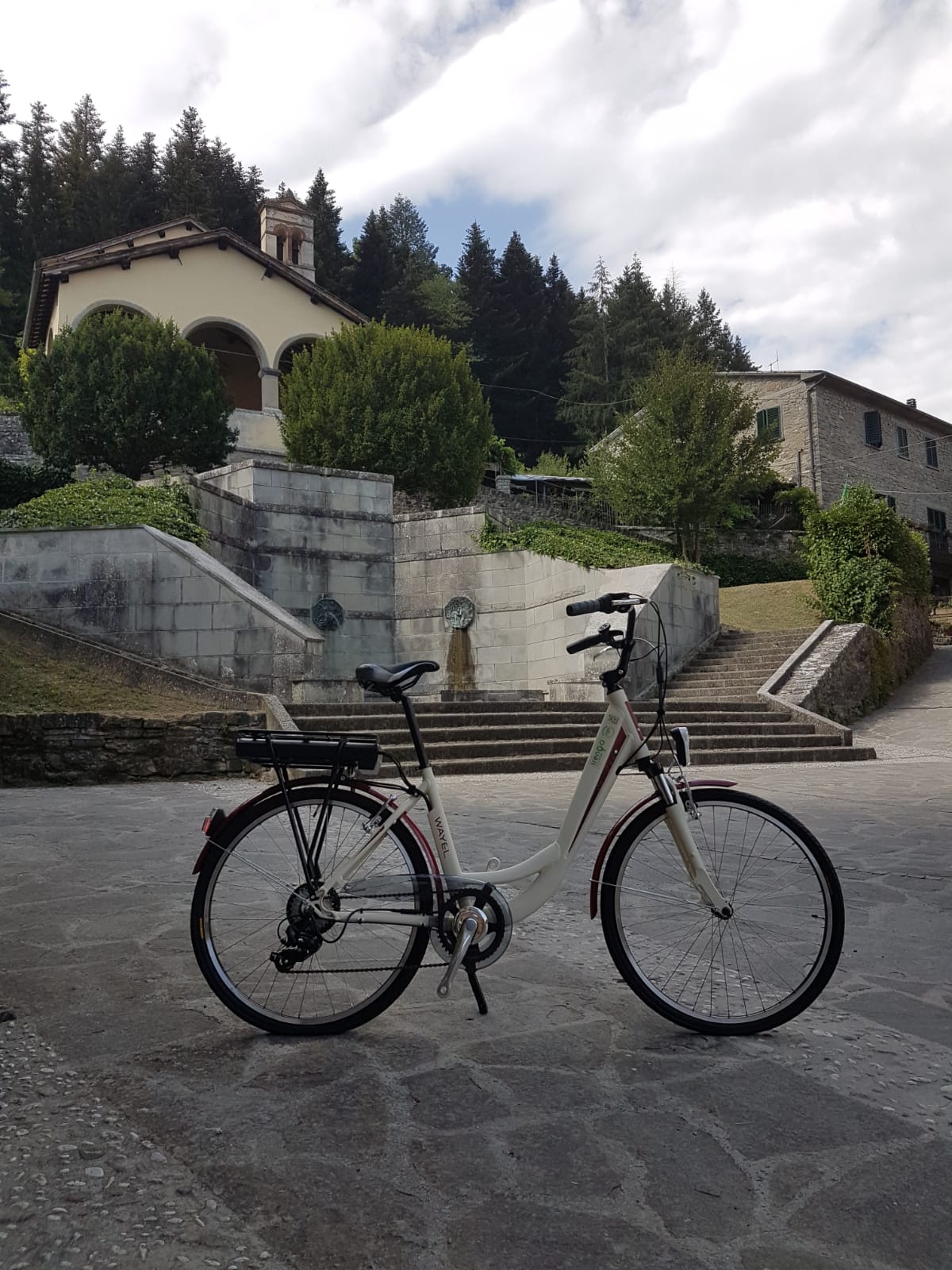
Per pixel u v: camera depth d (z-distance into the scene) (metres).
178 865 5.24
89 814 7.21
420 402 21.78
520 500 29.94
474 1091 2.36
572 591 17.33
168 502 15.41
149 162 72.06
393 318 63.44
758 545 33.31
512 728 12.12
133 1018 2.90
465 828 6.44
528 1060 2.57
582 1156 2.02
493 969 3.41
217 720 10.11
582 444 60.25
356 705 11.93
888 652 19.14
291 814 2.81
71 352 21.30
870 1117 2.23
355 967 2.77
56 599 13.04
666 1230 1.74
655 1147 2.06
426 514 19.59
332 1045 2.68
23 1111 2.23
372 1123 2.17
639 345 60.09
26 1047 2.66
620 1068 2.51
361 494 19.59
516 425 65.12
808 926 2.79
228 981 2.79
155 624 12.74
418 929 2.78
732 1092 2.36
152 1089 2.37
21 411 22.34
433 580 19.44
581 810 2.88
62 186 65.75
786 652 17.56
